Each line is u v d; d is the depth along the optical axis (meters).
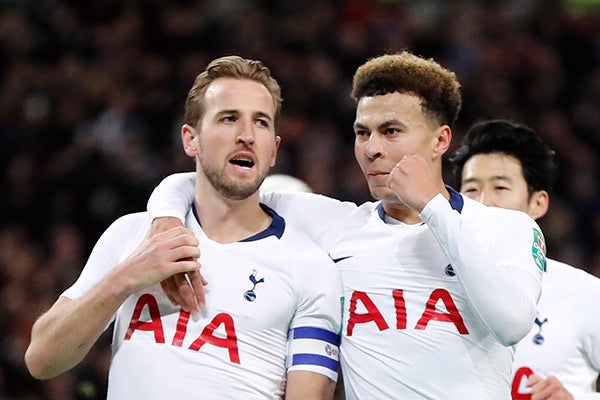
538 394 11.05
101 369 18.94
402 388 9.64
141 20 28.84
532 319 9.31
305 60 28.08
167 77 27.61
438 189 10.16
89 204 24.05
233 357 9.53
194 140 10.04
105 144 25.45
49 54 28.06
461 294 9.77
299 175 24.55
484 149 12.22
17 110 26.50
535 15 31.39
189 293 9.57
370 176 9.98
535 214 12.34
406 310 9.78
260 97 9.89
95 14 29.11
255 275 9.80
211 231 10.05
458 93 10.33
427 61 10.22
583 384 11.56
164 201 10.07
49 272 22.53
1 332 21.02
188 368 9.44
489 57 29.67
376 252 10.04
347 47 28.58
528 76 29.64
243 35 28.70
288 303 9.80
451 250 9.26
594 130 29.25
